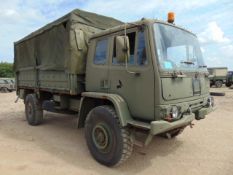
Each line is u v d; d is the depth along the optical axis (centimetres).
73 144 577
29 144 574
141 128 407
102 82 479
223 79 2842
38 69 708
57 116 912
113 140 427
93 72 500
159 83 380
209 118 885
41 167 436
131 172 426
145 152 521
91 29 568
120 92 442
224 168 445
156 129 363
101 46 487
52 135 656
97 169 434
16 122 833
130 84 422
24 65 807
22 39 796
